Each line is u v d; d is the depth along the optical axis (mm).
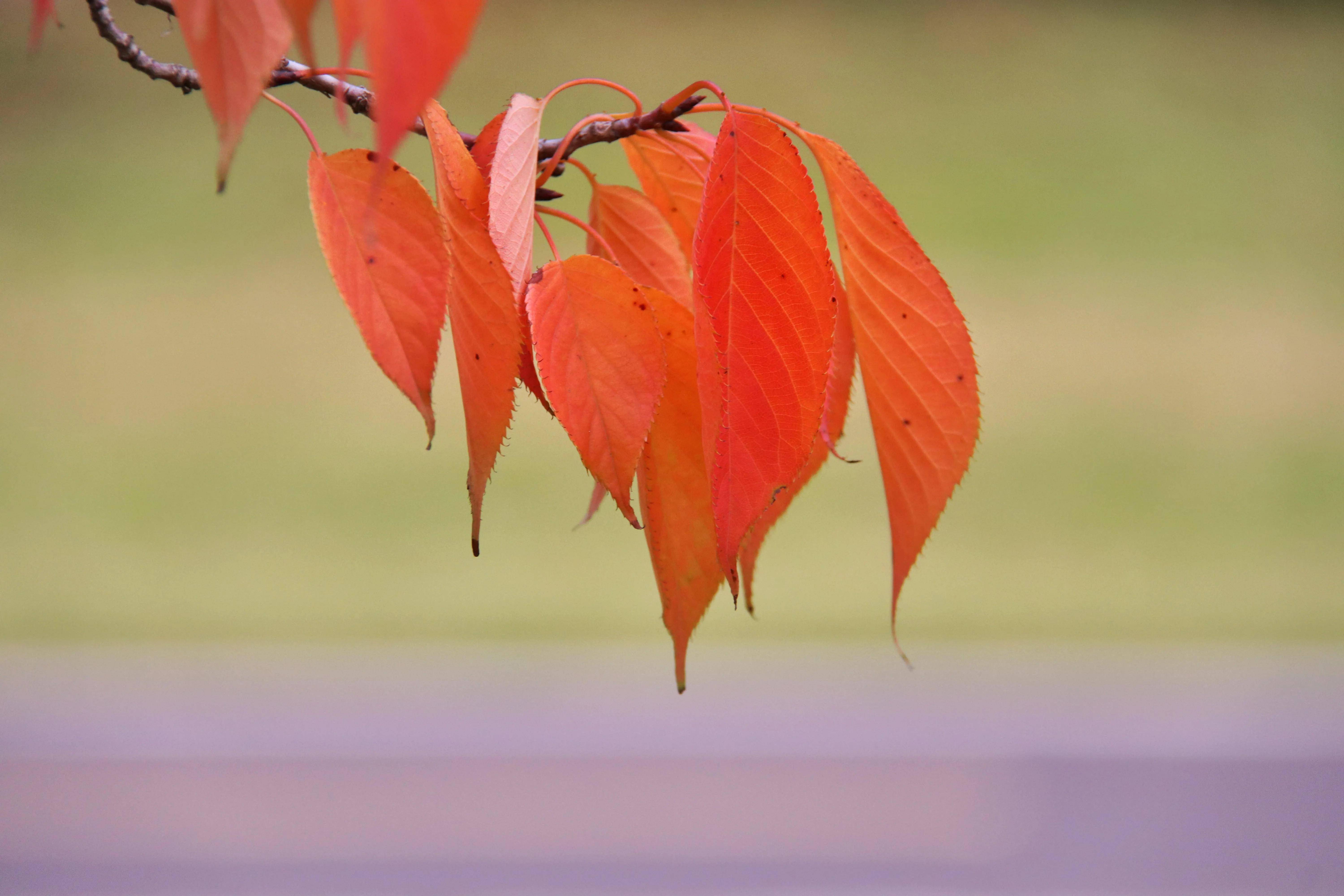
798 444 2377
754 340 2377
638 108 2424
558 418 2381
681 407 2400
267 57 2311
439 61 2264
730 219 2379
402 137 2266
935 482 2420
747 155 2379
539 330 2383
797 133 2408
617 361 2385
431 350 2371
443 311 2373
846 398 2439
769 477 2377
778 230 2379
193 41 2309
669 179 2467
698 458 2402
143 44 20703
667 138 2430
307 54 2275
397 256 2371
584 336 2385
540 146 2439
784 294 2377
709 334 2375
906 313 2416
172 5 2439
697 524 2404
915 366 2418
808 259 2377
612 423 2383
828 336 2379
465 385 2373
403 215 2371
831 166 2408
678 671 2406
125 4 16516
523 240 2385
